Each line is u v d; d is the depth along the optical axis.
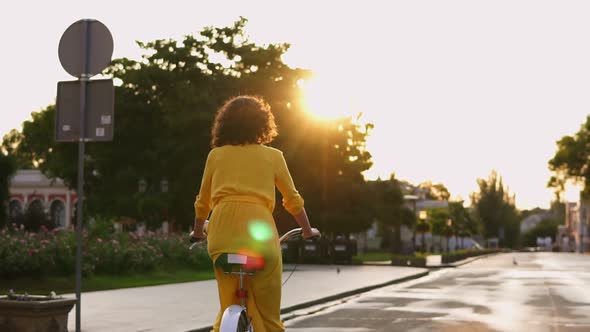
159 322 12.08
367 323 13.00
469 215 107.81
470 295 19.67
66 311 9.31
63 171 54.22
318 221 50.25
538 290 21.61
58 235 23.28
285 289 20.52
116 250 24.38
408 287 23.36
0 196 43.16
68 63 8.73
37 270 19.81
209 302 15.90
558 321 13.20
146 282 22.83
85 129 8.62
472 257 68.75
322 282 24.05
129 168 49.56
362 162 53.22
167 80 49.94
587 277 29.48
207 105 47.31
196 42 51.47
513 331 11.79
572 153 89.62
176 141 48.16
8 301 8.94
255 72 50.06
